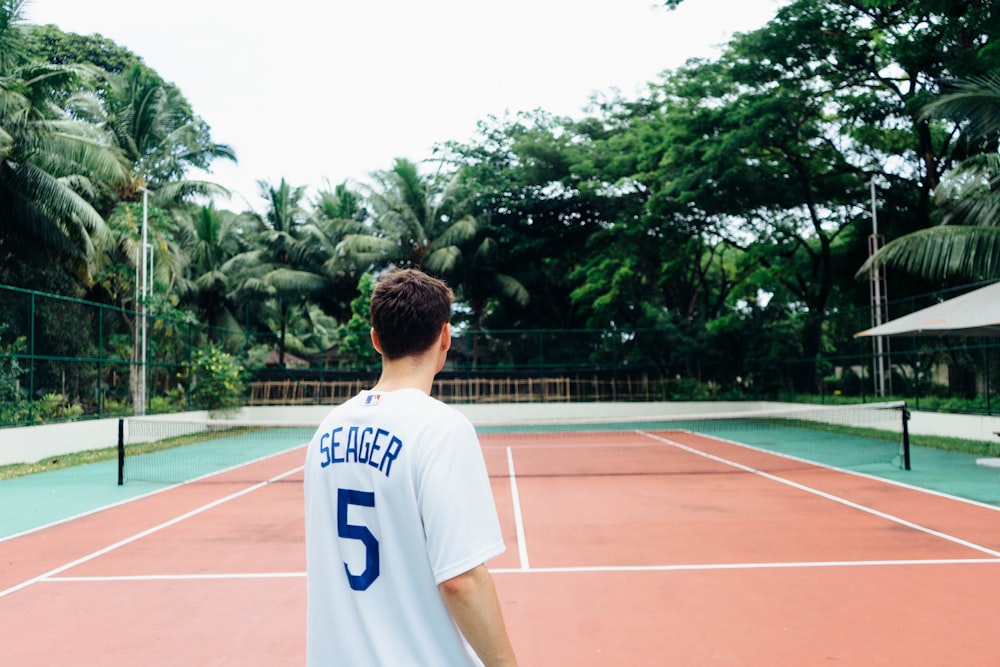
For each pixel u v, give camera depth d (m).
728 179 24.27
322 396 25.98
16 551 7.27
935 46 18.28
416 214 32.34
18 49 15.03
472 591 1.45
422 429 1.54
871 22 19.89
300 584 5.95
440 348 1.80
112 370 18.03
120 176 16.81
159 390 20.84
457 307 35.97
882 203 23.48
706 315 30.95
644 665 4.16
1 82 14.78
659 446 18.06
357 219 36.00
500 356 27.47
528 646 4.49
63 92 19.02
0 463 13.34
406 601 1.51
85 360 16.55
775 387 26.20
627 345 27.28
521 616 5.06
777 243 26.27
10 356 13.55
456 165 35.38
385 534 1.53
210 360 23.00
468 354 26.64
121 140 22.88
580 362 27.05
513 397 26.36
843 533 7.56
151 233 21.22
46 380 15.21
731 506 9.32
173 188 23.47
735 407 26.55
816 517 8.45
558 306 35.06
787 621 4.86
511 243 32.78
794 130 22.19
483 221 32.22
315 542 1.65
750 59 21.59
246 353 26.48
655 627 4.79
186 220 29.05
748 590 5.59
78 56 35.25
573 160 30.81
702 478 12.03
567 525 8.27
